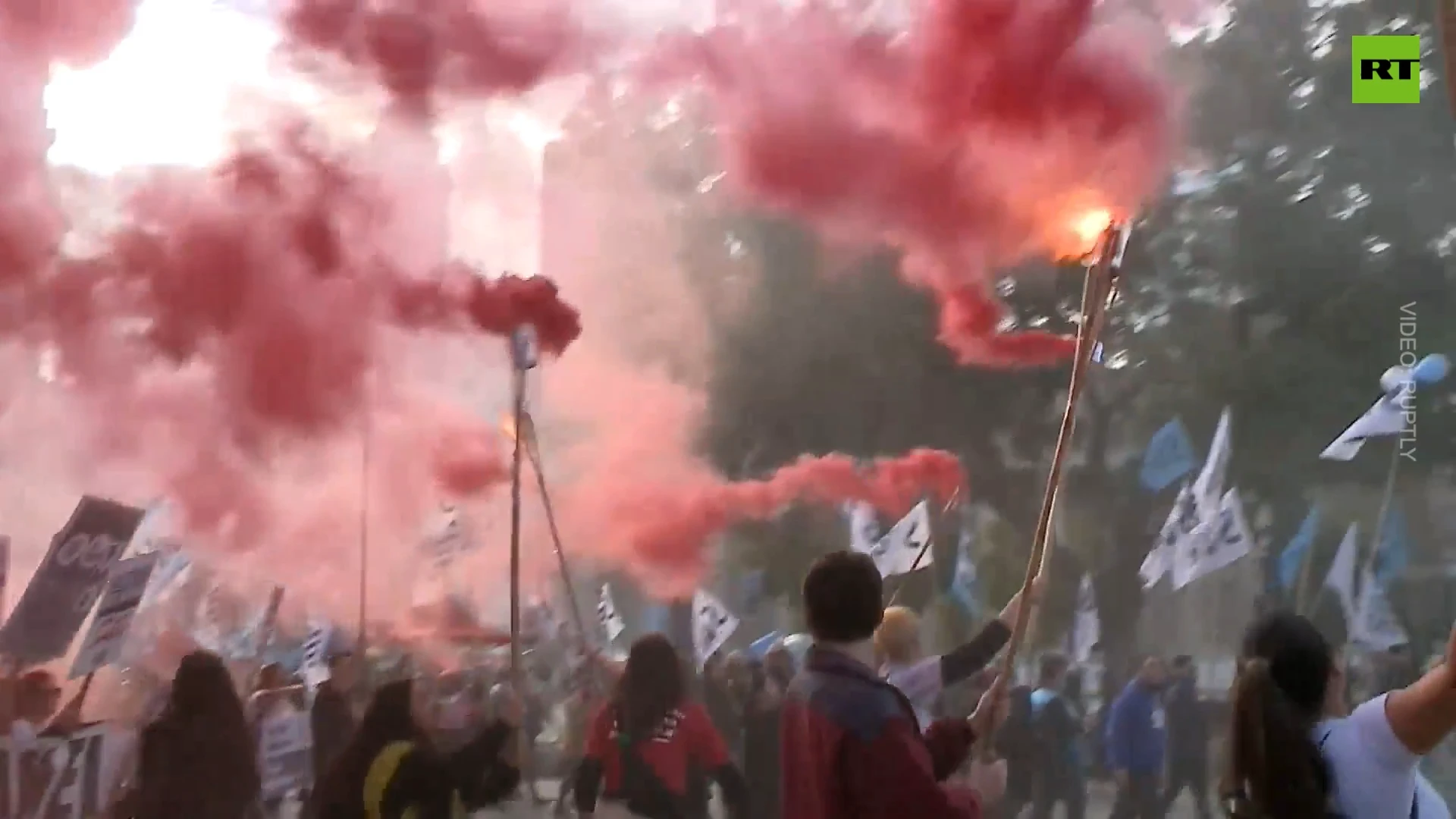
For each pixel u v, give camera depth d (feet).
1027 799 26.61
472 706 25.66
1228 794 10.44
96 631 20.35
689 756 16.20
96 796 20.33
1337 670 10.81
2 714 19.66
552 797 26.45
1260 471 40.34
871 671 10.64
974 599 33.83
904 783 10.04
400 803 15.56
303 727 23.09
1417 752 9.71
